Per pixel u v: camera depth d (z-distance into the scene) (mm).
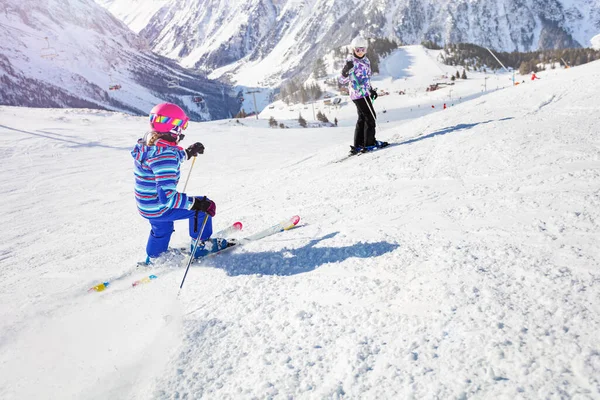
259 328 2307
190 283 3199
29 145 13461
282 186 6473
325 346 2004
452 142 5926
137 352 2342
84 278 3850
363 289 2467
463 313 1976
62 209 7633
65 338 2664
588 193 3141
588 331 1669
